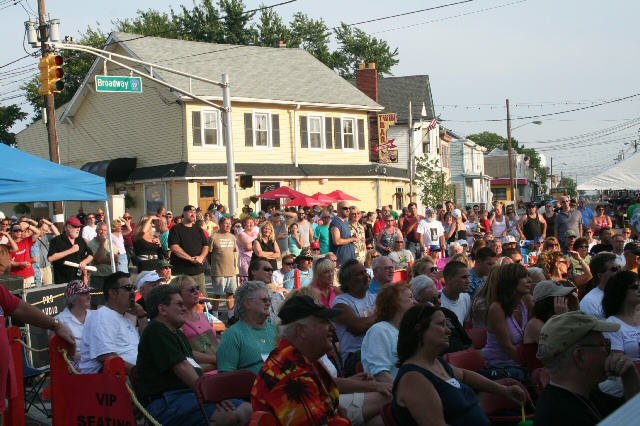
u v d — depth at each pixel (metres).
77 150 41.25
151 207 35.50
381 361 6.59
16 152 11.11
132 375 6.51
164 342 6.22
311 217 23.73
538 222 21.14
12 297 6.07
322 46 71.12
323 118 39.09
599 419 4.46
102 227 14.12
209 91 34.97
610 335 6.83
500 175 94.00
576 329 4.52
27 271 15.08
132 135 37.31
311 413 4.83
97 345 7.15
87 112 40.12
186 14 63.75
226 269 15.03
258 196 30.89
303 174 37.03
